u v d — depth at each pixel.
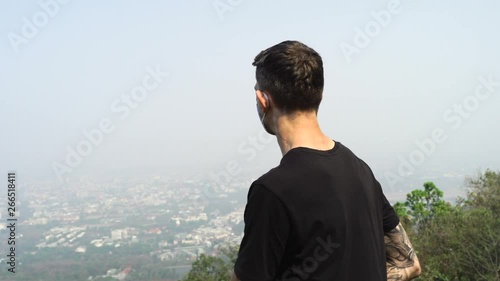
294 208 1.69
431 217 28.92
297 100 1.82
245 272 1.72
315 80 1.83
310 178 1.72
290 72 1.80
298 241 1.69
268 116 1.91
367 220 1.80
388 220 2.00
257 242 1.71
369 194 1.85
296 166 1.74
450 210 28.73
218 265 19.83
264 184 1.72
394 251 2.04
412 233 23.73
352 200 1.77
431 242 22.53
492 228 21.02
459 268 21.02
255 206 1.72
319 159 1.77
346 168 1.82
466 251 20.45
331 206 1.71
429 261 21.31
